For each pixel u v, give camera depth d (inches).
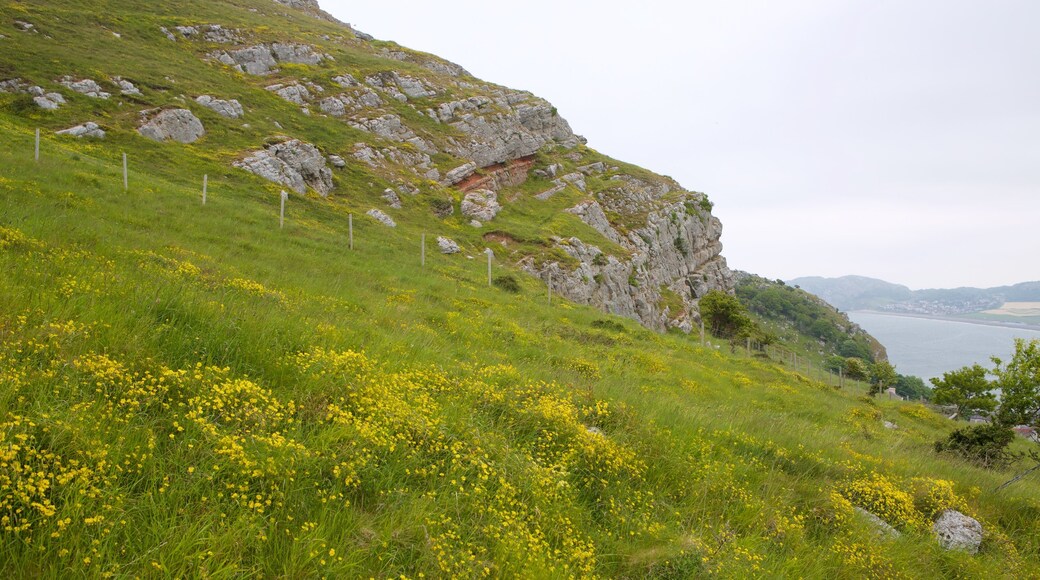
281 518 157.1
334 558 145.3
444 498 188.1
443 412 246.5
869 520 289.3
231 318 278.1
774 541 240.5
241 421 187.0
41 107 1289.4
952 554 272.7
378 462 197.5
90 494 132.0
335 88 2516.0
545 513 204.2
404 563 158.2
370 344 327.3
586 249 2337.6
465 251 1684.3
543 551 179.0
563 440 272.2
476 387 301.3
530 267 1876.2
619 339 945.5
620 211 3459.6
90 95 1441.9
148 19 2292.1
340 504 167.3
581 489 241.3
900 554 257.8
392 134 2450.8
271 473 166.1
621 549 201.8
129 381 184.7
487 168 2898.6
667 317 3009.4
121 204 771.4
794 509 279.9
